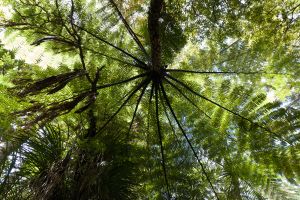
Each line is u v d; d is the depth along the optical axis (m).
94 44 3.99
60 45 3.89
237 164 3.86
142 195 3.83
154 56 3.39
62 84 2.83
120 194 3.23
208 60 4.31
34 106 2.90
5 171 2.89
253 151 3.75
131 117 4.12
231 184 3.85
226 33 4.23
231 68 4.22
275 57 4.15
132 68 4.05
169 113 4.21
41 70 3.50
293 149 3.55
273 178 3.72
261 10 4.13
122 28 4.14
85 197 2.98
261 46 4.19
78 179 3.14
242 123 3.83
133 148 3.79
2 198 2.79
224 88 3.95
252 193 3.79
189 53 4.49
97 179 3.05
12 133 2.94
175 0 3.92
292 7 4.30
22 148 3.03
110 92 3.81
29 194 2.99
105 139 3.47
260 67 4.16
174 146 4.12
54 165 3.10
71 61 4.11
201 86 4.09
